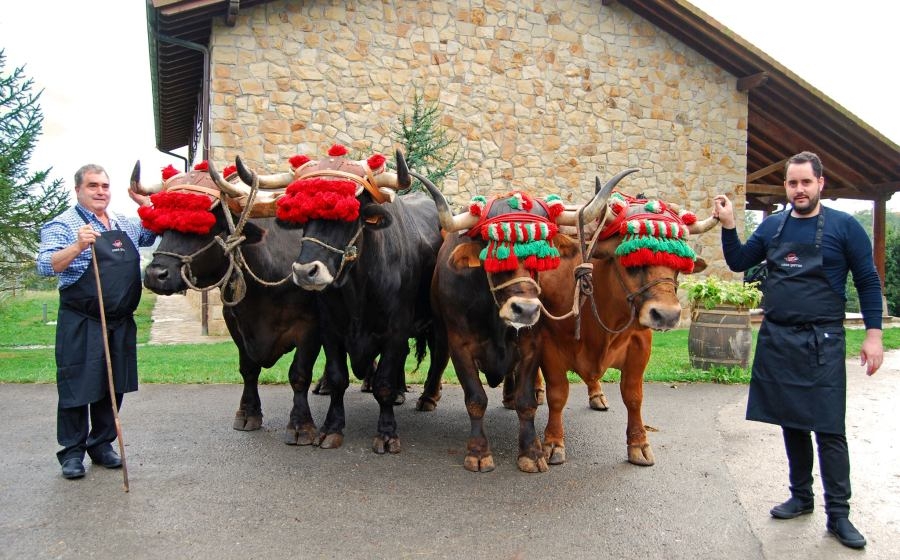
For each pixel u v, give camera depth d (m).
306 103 12.41
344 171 4.90
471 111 13.53
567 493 4.56
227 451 5.40
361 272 5.10
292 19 12.31
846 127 15.21
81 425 4.79
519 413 5.11
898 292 20.55
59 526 3.89
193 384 8.12
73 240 4.65
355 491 4.55
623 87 14.55
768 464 5.25
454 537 3.83
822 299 3.93
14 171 10.76
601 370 5.11
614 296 4.69
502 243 4.43
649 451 5.21
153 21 11.46
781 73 14.57
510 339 5.21
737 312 8.68
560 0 14.10
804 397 3.90
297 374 5.64
